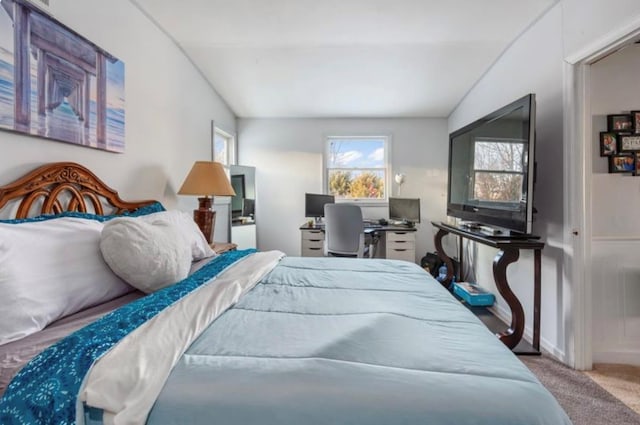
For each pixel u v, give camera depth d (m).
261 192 4.42
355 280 1.52
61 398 0.62
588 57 1.84
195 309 1.00
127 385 0.64
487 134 2.50
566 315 1.98
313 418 0.62
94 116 1.72
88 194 1.68
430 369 0.73
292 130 4.39
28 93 1.34
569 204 1.95
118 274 1.24
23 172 1.36
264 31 2.55
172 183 2.66
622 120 2.02
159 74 2.45
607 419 1.49
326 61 3.04
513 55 2.66
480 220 2.56
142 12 2.22
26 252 0.99
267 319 1.02
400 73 3.24
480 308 2.92
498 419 0.61
